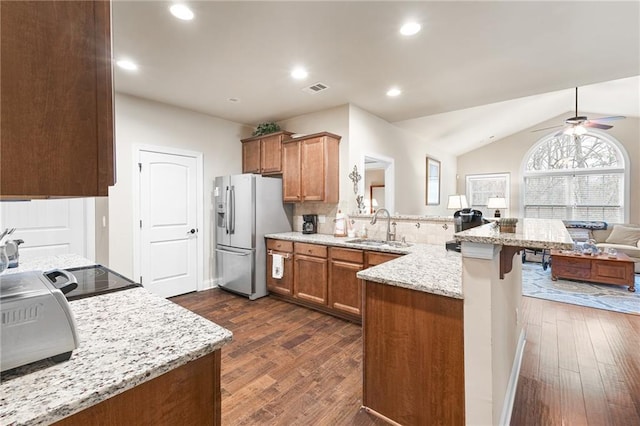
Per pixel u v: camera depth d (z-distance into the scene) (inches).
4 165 21.5
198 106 152.3
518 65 108.0
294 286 143.6
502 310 64.9
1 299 27.4
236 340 107.4
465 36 89.3
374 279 67.1
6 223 118.3
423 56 101.1
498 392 60.7
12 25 21.8
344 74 115.1
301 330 115.8
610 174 271.6
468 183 341.1
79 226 133.8
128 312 45.4
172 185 153.8
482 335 54.1
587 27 84.4
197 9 76.2
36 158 22.7
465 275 55.4
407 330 64.2
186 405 34.1
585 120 193.6
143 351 33.5
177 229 156.1
